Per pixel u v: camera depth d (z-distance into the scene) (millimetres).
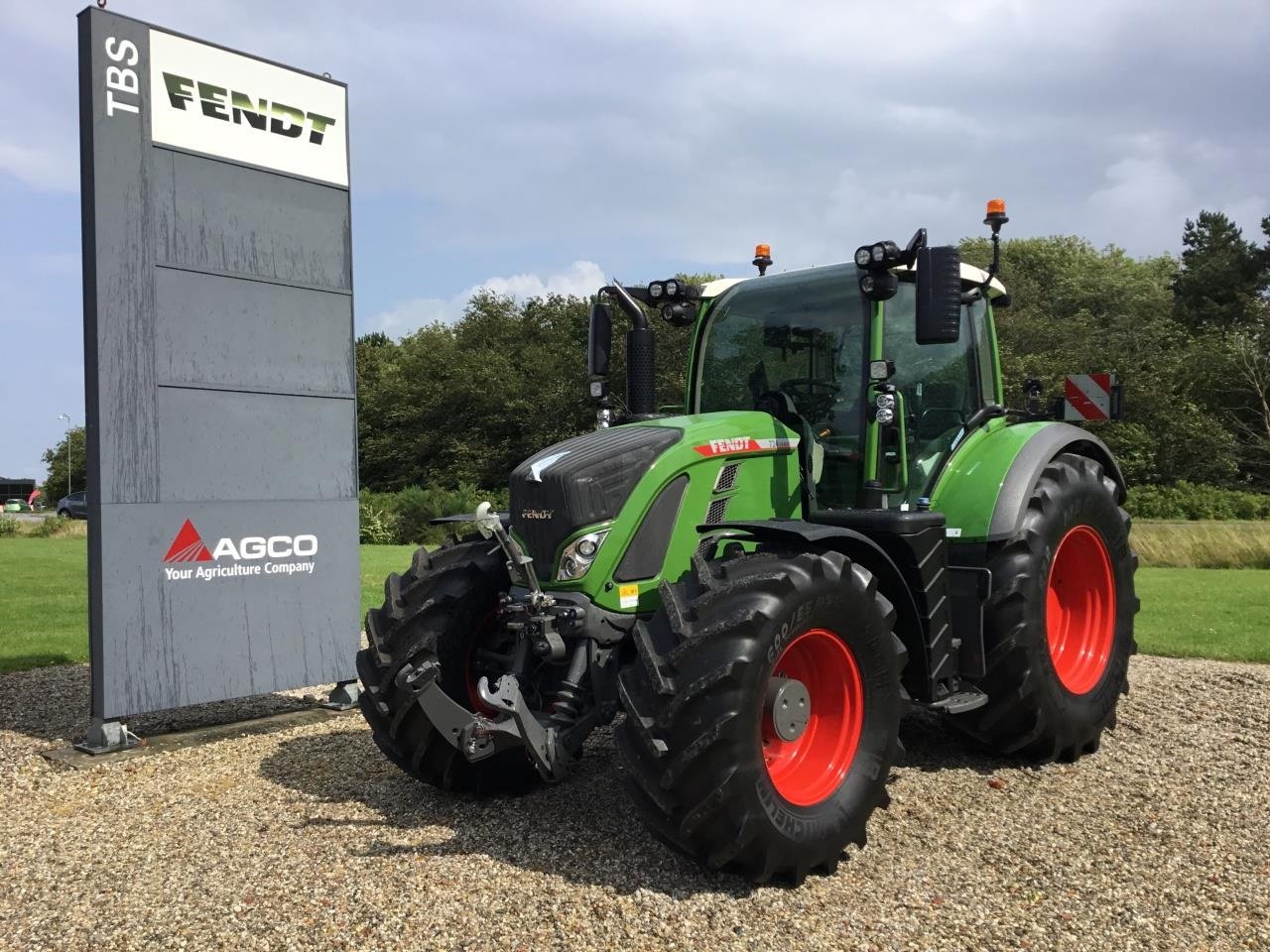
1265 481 31797
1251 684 6582
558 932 3074
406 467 43125
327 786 4617
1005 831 3953
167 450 5453
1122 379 32281
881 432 4633
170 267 5469
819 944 3012
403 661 4145
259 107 5863
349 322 6289
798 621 3459
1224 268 44656
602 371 4910
